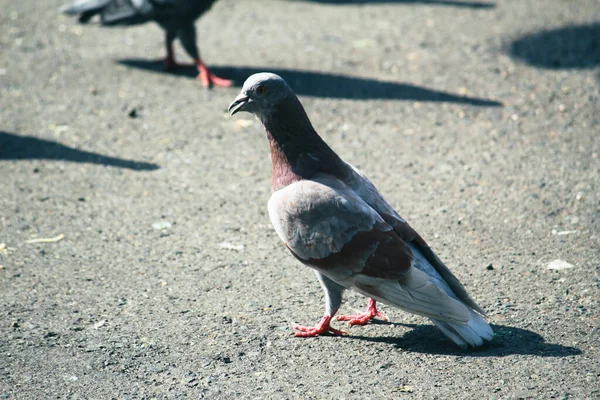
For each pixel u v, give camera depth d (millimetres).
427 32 9906
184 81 8469
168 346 4051
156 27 10422
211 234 5434
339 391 3580
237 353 3973
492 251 5055
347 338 4117
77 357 3955
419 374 3688
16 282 4754
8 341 4102
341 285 4000
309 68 8742
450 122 7297
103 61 9047
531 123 7207
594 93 7844
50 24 10305
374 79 8398
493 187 6023
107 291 4664
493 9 10867
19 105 7789
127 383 3723
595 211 5531
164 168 6543
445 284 3934
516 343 3922
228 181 6309
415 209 5730
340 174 4109
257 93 4027
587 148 6633
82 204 5898
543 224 5398
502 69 8594
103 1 8508
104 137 7129
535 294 4453
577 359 3729
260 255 5129
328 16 10727
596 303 4301
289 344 4055
